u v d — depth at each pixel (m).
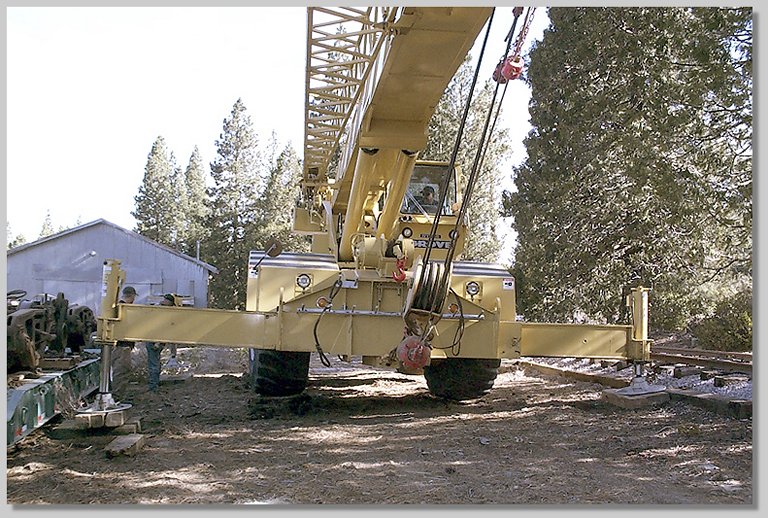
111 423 6.93
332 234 9.86
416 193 10.31
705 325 17.03
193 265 35.38
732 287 19.48
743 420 7.30
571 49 18.56
